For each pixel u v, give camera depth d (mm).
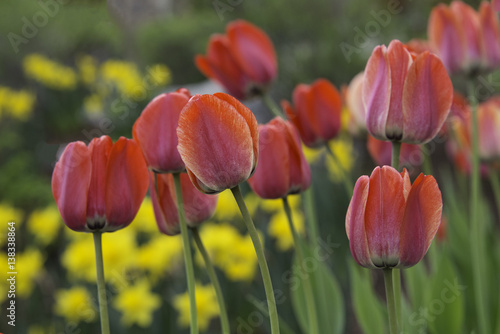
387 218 884
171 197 997
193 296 955
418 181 875
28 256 1953
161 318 1735
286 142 1052
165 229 1008
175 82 6688
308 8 4746
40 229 2248
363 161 3500
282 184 1061
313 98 1230
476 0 3881
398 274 964
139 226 2027
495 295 1467
